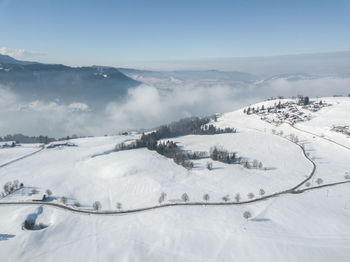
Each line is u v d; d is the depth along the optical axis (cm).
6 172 19088
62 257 9425
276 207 12938
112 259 9262
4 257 9331
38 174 18475
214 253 9469
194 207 13112
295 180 16725
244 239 10162
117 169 18100
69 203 14075
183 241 10131
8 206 13700
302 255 9269
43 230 10931
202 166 19275
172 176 17362
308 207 12888
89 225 11694
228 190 15262
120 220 12138
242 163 19938
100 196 15062
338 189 15300
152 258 9262
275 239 10162
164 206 13312
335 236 10375
